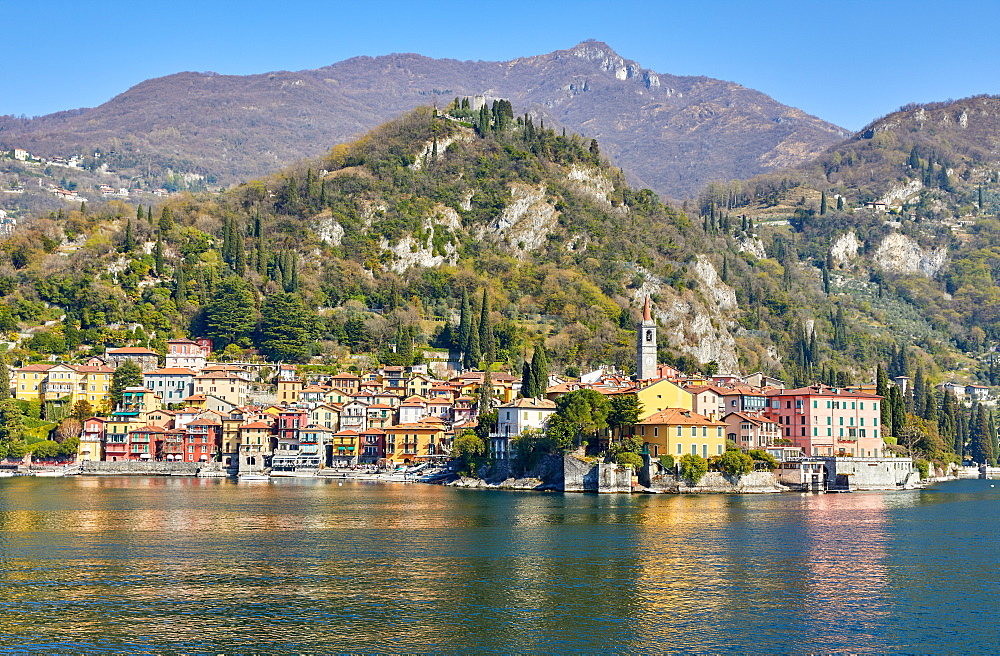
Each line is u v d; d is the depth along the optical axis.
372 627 108.56
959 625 111.56
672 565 139.12
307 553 147.00
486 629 108.31
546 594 122.44
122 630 106.81
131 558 142.62
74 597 119.50
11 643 102.56
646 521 179.88
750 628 109.69
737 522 179.38
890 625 111.31
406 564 139.00
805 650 102.94
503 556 144.75
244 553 146.88
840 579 131.88
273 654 100.12
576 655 100.88
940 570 138.25
